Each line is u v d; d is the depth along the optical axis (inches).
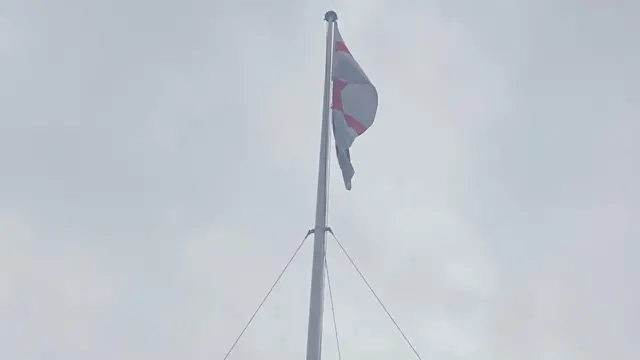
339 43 622.2
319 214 551.2
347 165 591.2
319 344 503.2
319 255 533.3
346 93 608.1
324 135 582.9
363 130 604.4
